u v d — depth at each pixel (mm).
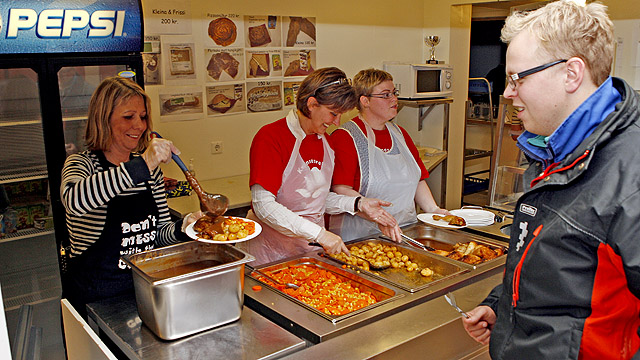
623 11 3318
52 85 2367
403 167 2510
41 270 2703
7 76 2344
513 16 1111
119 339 1456
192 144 3385
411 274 2021
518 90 1093
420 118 4465
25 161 2486
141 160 1627
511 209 2650
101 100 1736
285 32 3684
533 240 1104
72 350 1472
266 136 2066
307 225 1956
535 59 1042
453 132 4520
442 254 2146
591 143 1005
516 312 1168
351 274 1889
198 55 3305
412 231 2426
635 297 1002
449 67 4102
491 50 5105
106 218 1746
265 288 1767
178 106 3279
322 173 2221
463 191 4816
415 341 1436
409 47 4496
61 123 2436
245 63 3525
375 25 4199
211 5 3309
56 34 2297
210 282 1456
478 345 1649
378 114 2449
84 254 1761
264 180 2008
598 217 982
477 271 1902
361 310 1578
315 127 2094
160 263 1629
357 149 2416
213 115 3439
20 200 2639
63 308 1478
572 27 994
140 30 2504
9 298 2639
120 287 1801
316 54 3883
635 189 949
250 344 1416
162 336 1427
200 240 1616
